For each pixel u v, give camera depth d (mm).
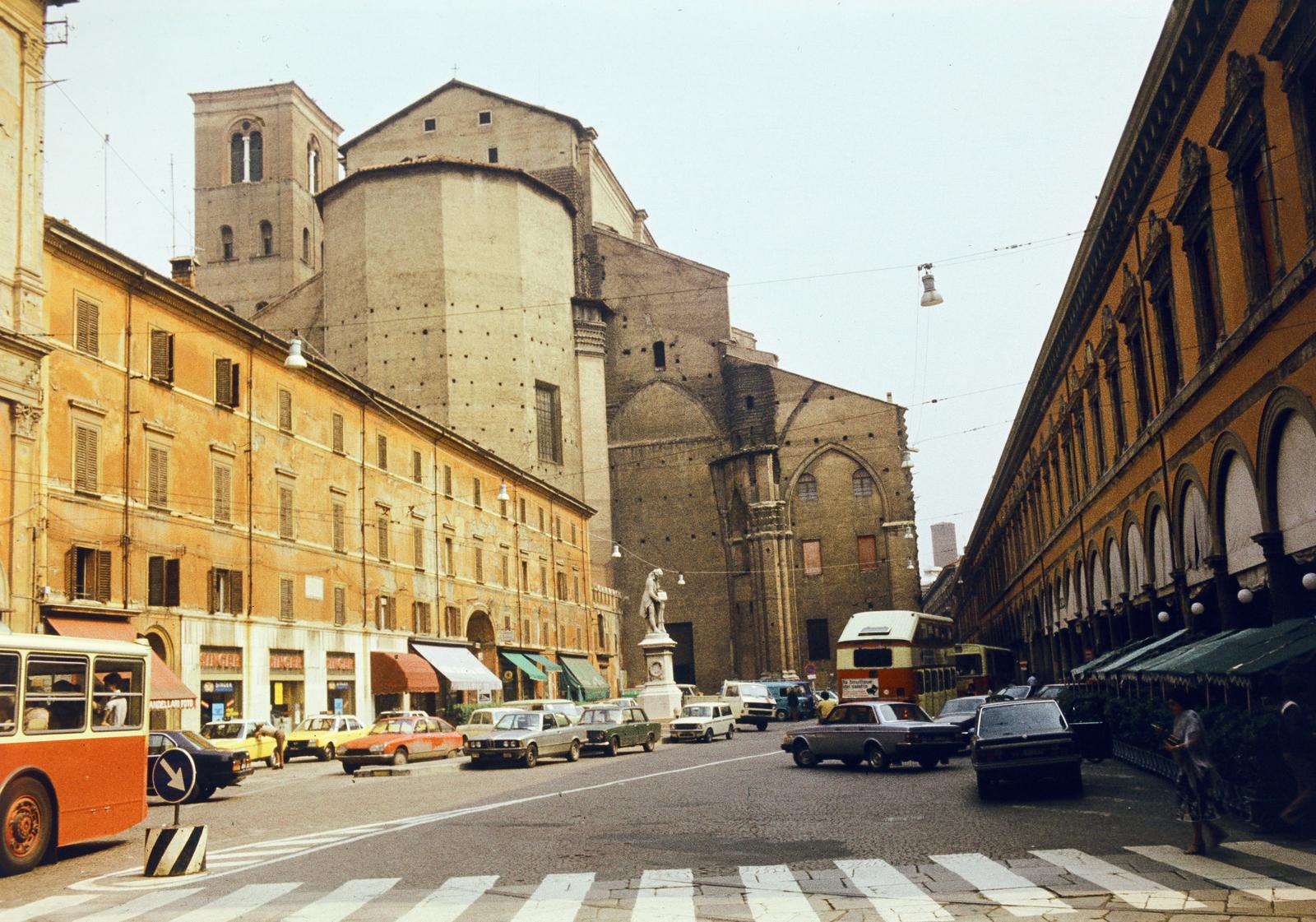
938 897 10758
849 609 86375
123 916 11195
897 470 87375
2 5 29266
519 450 76062
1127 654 28438
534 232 81125
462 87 90438
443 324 75062
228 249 98812
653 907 10719
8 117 29266
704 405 91250
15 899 12828
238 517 38031
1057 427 43469
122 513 32312
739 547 88062
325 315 78875
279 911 11109
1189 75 21344
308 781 29531
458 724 51406
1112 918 9508
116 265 32344
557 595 70438
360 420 47188
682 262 93000
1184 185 22125
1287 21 16203
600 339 86188
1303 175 16531
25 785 14992
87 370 31375
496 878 12758
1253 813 14219
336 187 78625
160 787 14266
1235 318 20500
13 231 29078
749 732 52750
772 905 10664
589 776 27812
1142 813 16297
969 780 23641
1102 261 30703
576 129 91062
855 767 28094
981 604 95875
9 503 28078
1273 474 19219
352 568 45500
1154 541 28469
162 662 32719
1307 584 17719
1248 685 17594
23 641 15328
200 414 36406
